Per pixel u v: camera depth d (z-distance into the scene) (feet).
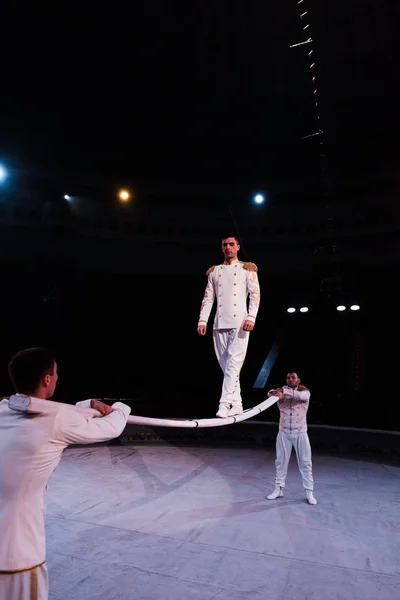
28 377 7.31
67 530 17.98
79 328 68.69
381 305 67.10
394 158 63.67
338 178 67.15
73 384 66.03
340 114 62.44
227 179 71.46
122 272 69.10
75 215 66.13
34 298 65.41
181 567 14.73
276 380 69.51
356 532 17.90
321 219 68.74
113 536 17.38
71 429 6.96
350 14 50.44
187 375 73.72
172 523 18.90
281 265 70.44
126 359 73.15
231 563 15.05
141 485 24.95
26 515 6.76
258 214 71.31
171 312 76.48
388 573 14.39
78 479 26.08
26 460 6.72
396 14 49.03
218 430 39.09
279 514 20.08
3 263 63.00
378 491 23.77
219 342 14.97
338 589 13.33
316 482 25.62
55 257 63.87
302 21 52.26
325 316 68.95
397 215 63.93
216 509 20.80
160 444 37.17
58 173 64.13
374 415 58.59
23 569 6.51
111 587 13.33
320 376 67.36
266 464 30.25
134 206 70.23
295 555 15.70
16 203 61.62
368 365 66.39
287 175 70.49
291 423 22.49
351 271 66.28
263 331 75.15
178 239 71.10
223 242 15.83
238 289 15.03
